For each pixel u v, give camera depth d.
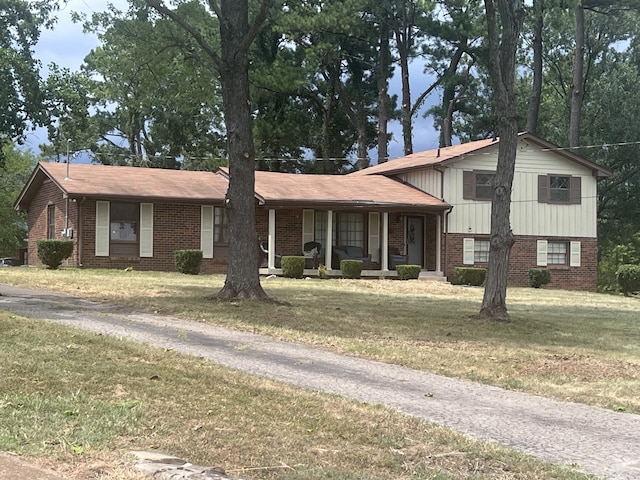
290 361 10.36
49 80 17.73
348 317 15.11
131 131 48.50
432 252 30.23
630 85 42.78
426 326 14.49
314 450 6.06
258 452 5.91
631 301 24.88
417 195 29.73
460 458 6.07
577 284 31.17
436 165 29.31
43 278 20.59
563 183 31.11
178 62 19.78
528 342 13.22
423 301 19.67
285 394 8.01
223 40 16.72
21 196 30.50
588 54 45.62
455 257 29.47
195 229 27.20
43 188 29.14
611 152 42.41
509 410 8.17
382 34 44.22
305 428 6.70
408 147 45.59
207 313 14.44
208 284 21.23
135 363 8.95
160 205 26.69
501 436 7.02
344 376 9.56
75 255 25.77
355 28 39.91
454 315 16.45
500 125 16.14
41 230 29.20
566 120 45.03
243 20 16.75
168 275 24.56
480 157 30.06
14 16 17.50
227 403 7.41
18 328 10.79
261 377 8.94
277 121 43.38
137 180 27.64
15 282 19.30
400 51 44.66
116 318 13.30
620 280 29.64
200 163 46.09
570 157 30.97
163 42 18.36
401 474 5.61
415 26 43.47
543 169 30.77
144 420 6.54
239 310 14.98
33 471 5.09
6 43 17.59
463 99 48.59
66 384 7.64
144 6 17.94
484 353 11.87
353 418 7.16
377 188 30.19
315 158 46.16
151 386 7.86
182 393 7.67
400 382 9.41
